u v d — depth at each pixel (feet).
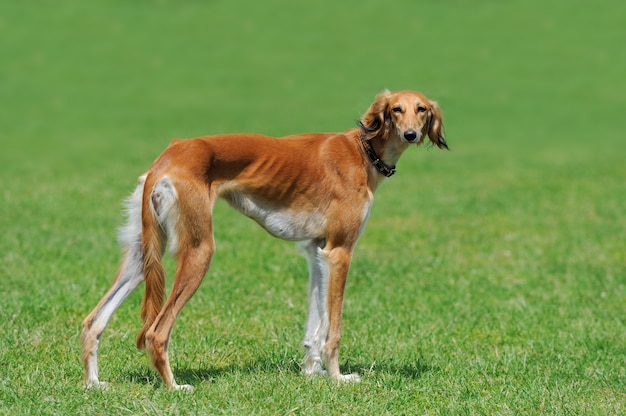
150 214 25.77
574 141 111.75
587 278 46.96
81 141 100.99
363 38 165.37
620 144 109.70
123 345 31.89
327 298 28.37
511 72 148.77
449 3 185.88
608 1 185.98
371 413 25.04
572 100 134.72
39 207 62.39
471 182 83.35
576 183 82.94
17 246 48.91
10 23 164.14
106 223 57.26
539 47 161.79
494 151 104.63
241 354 31.58
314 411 24.82
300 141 28.40
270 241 53.57
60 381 26.86
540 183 82.89
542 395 27.55
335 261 28.17
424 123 29.37
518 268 49.34
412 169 91.30
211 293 40.01
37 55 148.77
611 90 139.95
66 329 33.63
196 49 157.38
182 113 118.73
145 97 128.88
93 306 37.24
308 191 27.91
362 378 28.86
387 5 184.65
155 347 25.81
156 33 165.37
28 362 29.22
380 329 35.73
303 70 146.20
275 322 36.14
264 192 27.40
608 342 35.17
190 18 175.01
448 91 137.18
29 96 126.62
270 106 123.44
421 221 63.67
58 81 136.05
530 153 103.45
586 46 162.20
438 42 163.63
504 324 37.47
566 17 177.99
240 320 36.14
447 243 55.88
